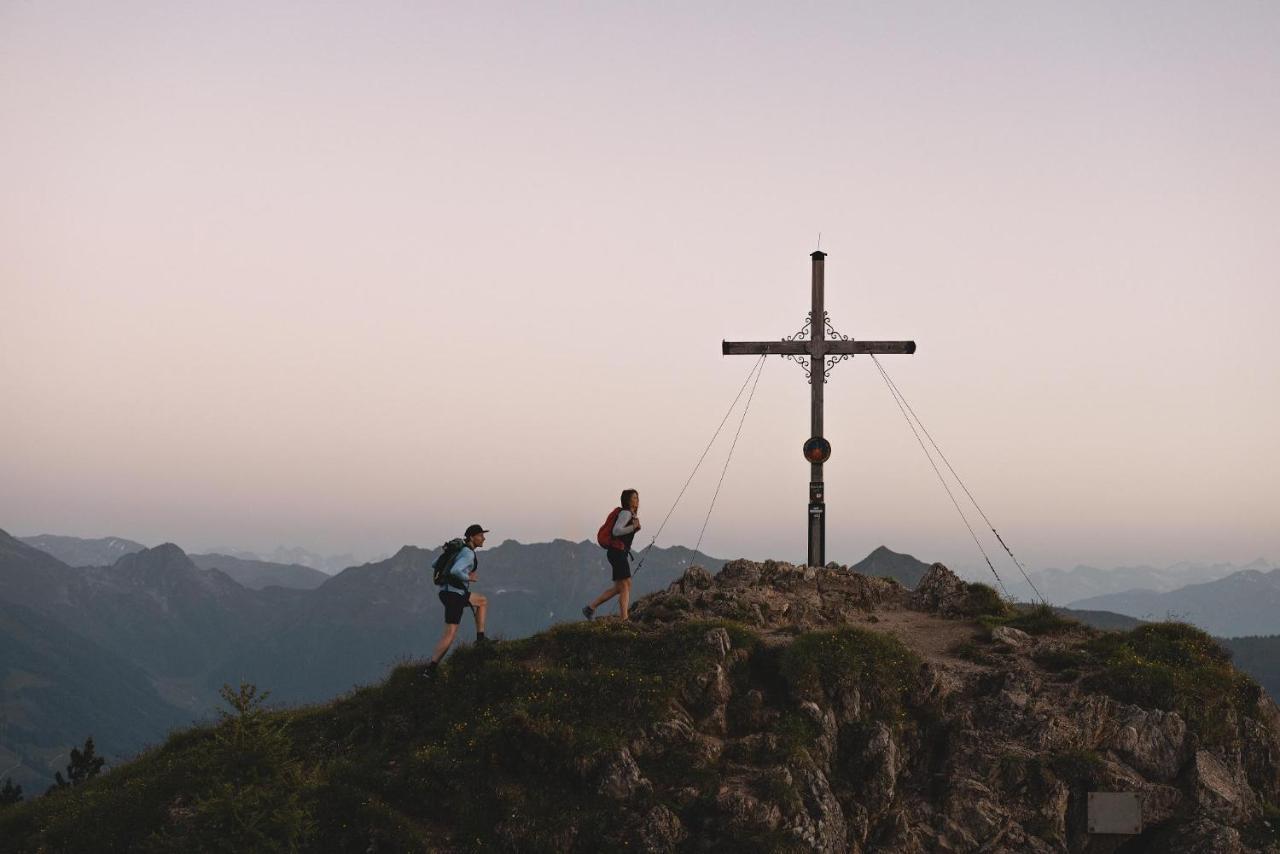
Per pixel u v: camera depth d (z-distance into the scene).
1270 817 23.55
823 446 34.97
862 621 30.28
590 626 26.41
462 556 25.75
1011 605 31.88
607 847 20.66
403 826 20.88
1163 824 23.23
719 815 21.09
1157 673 25.34
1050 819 22.83
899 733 24.23
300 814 20.72
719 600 29.20
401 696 25.19
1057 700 25.02
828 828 21.48
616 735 22.62
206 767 22.48
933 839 22.72
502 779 22.00
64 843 21.73
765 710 24.11
